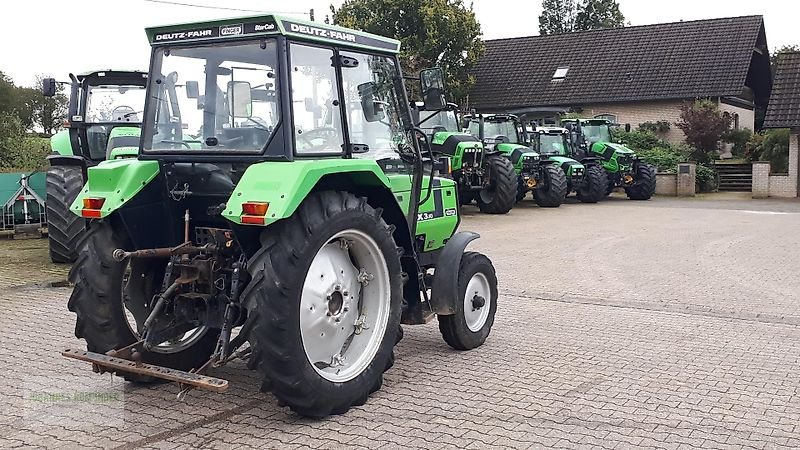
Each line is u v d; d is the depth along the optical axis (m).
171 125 5.29
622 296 8.99
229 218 4.54
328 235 4.76
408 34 31.34
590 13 62.19
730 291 9.27
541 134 23.00
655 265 11.24
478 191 18.47
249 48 4.98
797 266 11.12
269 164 4.71
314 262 4.86
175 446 4.49
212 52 5.14
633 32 35.22
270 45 4.91
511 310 8.23
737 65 30.94
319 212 4.77
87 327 5.21
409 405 5.18
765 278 10.15
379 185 5.31
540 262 11.53
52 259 10.68
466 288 6.45
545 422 4.86
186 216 5.21
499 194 18.48
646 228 16.00
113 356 4.95
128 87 11.30
